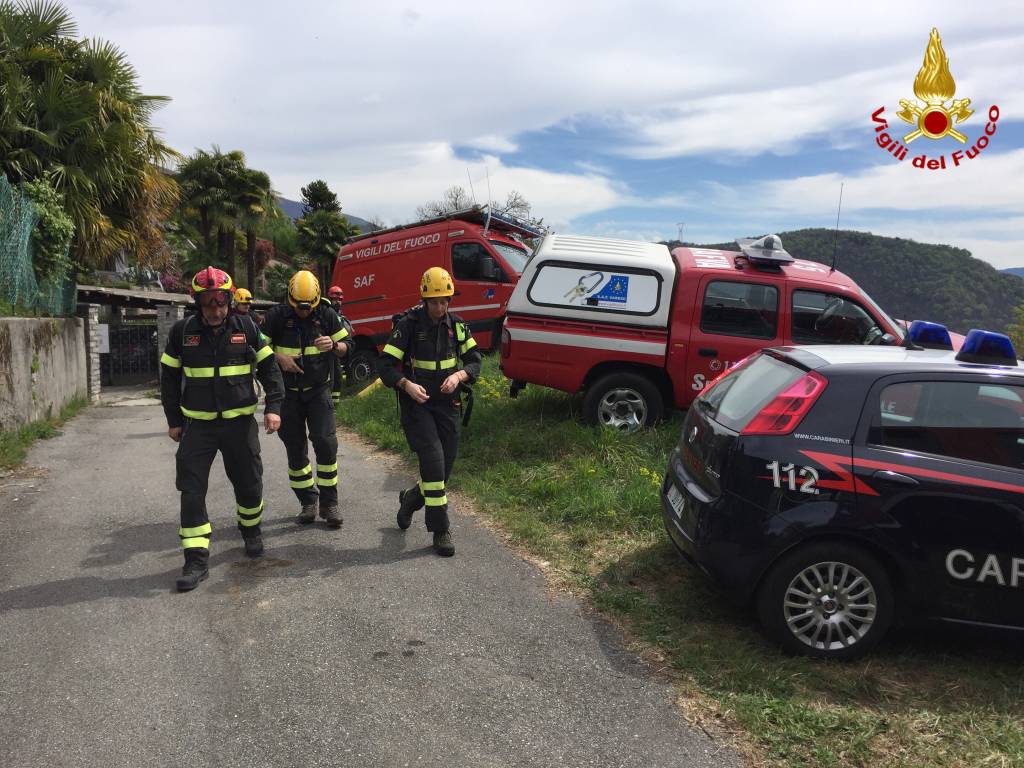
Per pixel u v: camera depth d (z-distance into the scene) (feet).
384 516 18.19
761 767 8.77
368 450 26.00
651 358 23.07
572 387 23.71
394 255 40.55
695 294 22.74
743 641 11.72
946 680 10.80
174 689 10.10
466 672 10.74
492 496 19.13
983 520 10.80
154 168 50.85
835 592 11.21
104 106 45.39
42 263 37.63
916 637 12.14
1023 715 9.89
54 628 11.87
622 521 16.96
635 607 12.88
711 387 14.66
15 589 13.43
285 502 19.38
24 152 41.60
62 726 9.18
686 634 11.98
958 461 11.06
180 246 132.05
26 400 30.01
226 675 10.51
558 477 20.01
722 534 11.44
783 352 13.34
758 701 10.02
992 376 11.42
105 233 45.65
